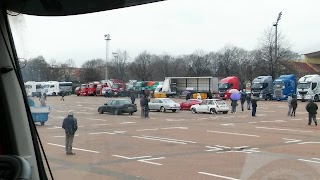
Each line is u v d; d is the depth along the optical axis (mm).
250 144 15836
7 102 2756
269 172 8578
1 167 2225
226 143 16141
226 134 19594
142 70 37469
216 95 61719
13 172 2166
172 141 16672
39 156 2908
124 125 23578
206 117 31156
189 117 31203
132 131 20344
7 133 2752
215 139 17531
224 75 80438
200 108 36188
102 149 12305
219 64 81375
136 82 60062
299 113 35312
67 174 7000
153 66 52625
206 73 80438
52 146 8570
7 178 2139
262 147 14914
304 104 49844
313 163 10188
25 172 2152
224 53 81188
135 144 15203
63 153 9562
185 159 11930
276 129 22203
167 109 37406
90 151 11281
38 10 2984
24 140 2816
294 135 19234
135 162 11055
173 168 10391
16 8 2877
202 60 80688
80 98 52906
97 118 26562
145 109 30391
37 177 2828
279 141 16844
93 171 8602
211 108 35438
